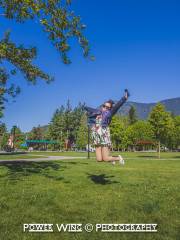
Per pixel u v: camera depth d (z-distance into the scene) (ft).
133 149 411.95
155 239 18.81
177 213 24.31
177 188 35.94
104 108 31.89
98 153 31.89
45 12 50.06
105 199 29.07
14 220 22.08
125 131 371.97
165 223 21.70
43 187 35.96
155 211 24.76
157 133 178.19
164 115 177.68
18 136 435.12
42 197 29.63
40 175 48.67
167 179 46.83
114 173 55.42
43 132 516.73
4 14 50.90
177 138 292.40
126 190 34.24
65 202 27.71
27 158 123.54
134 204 26.89
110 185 37.91
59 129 442.50
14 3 49.01
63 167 65.36
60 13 50.67
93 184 38.78
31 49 54.80
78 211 24.72
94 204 27.07
